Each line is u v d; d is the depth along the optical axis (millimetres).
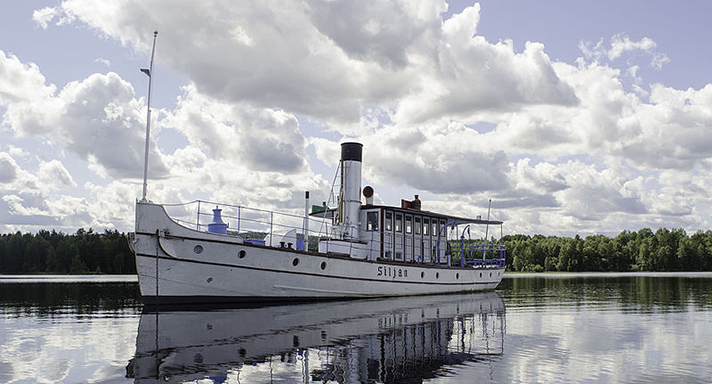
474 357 11469
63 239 104250
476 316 19578
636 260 131625
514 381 9359
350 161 29656
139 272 20766
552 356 11719
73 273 92375
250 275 22562
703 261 122562
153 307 21016
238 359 10805
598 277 79562
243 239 22688
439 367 10398
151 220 20953
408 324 16750
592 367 10633
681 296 31922
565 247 128250
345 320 17469
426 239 32906
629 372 10227
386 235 29625
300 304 23188
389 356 11391
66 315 18953
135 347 12125
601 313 21125
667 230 133875
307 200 26516
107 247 96125
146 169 21609
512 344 13242
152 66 22484
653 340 14086
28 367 10078
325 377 9406
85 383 8891
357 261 26344
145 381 8992
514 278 75125
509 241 150125
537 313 21031
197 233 21484
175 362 10484
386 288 28016
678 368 10602
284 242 24531
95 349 11891
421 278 30516
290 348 12094
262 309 20828
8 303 24594
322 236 28562
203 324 16141
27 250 97812
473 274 35781
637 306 24531
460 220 35312
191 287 21562
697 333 15445
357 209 29578
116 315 18766
